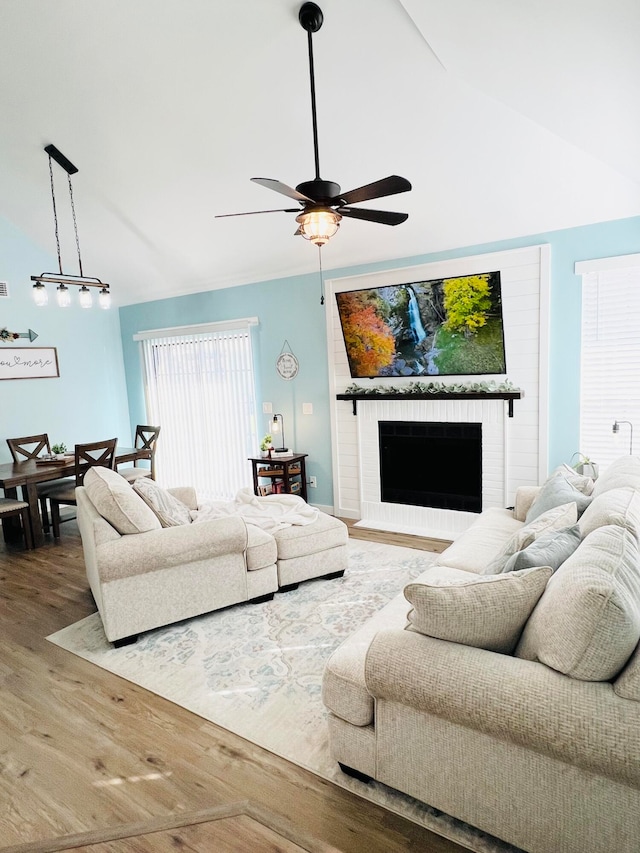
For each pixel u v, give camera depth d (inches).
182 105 132.1
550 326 154.5
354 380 196.4
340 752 74.4
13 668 107.0
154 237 200.2
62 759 81.0
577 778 55.4
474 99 117.3
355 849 64.4
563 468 133.5
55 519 191.6
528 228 153.2
